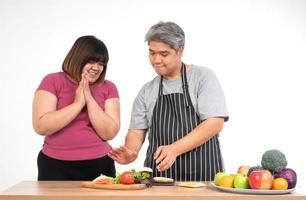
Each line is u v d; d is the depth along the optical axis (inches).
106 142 75.9
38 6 125.2
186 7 127.8
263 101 128.1
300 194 56.1
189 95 74.6
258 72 128.3
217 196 53.3
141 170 62.2
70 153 71.6
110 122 72.6
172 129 74.9
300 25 129.8
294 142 128.0
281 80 128.7
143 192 55.9
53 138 71.9
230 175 59.6
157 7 127.4
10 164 122.3
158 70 72.7
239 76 127.9
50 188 58.8
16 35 124.3
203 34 128.0
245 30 128.6
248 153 127.1
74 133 71.8
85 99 71.5
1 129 122.6
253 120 127.6
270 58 128.7
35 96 72.7
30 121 123.4
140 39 126.7
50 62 124.8
